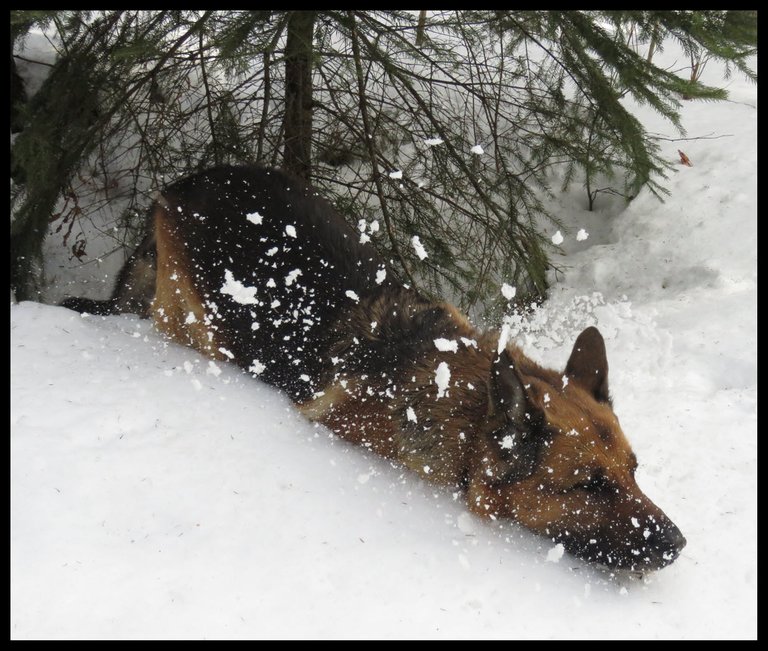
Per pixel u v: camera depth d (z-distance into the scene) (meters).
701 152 7.54
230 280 3.68
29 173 4.95
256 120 6.37
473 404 3.63
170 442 3.81
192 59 5.46
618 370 4.99
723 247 6.41
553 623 3.02
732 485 3.81
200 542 3.23
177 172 6.04
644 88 5.19
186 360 4.67
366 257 4.54
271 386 4.39
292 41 4.96
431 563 3.26
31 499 3.31
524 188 6.12
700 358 5.10
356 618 2.94
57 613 2.81
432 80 5.65
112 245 6.60
